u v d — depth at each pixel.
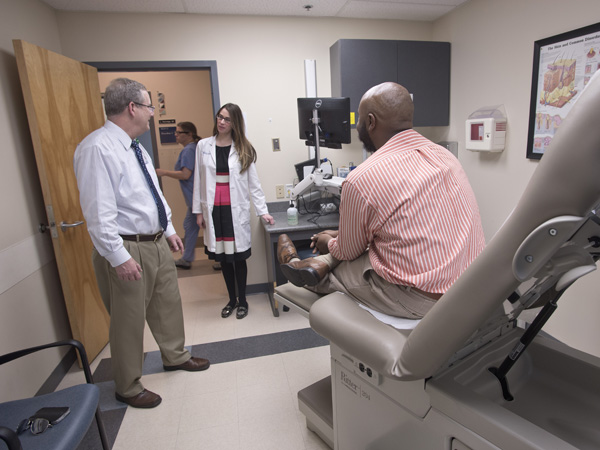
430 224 1.15
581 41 2.01
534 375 1.17
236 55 3.04
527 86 2.40
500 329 1.21
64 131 2.28
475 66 2.85
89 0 2.59
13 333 1.83
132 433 1.82
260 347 2.52
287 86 3.15
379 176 1.18
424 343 0.91
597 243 0.73
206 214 2.83
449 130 3.26
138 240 1.91
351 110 3.01
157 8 2.78
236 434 1.79
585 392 1.07
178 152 4.86
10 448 1.01
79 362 2.40
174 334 2.26
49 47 2.64
